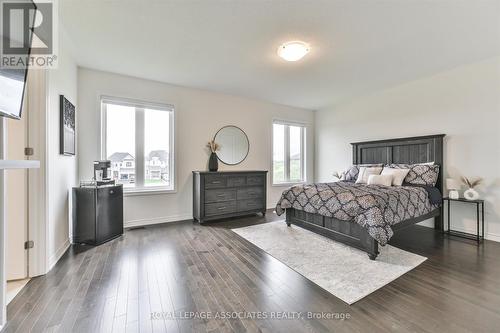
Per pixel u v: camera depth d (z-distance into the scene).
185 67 3.12
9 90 1.17
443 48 2.60
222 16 2.02
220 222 3.78
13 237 1.86
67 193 2.60
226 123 4.38
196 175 3.81
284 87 3.96
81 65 3.05
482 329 1.32
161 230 3.30
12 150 1.87
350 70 3.22
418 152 3.58
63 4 1.85
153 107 3.66
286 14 1.99
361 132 4.55
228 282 1.86
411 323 1.37
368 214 2.30
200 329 1.32
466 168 3.11
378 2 1.83
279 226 3.53
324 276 1.96
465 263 2.21
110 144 3.40
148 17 2.04
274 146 5.14
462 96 3.13
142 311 1.48
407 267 2.12
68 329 1.31
